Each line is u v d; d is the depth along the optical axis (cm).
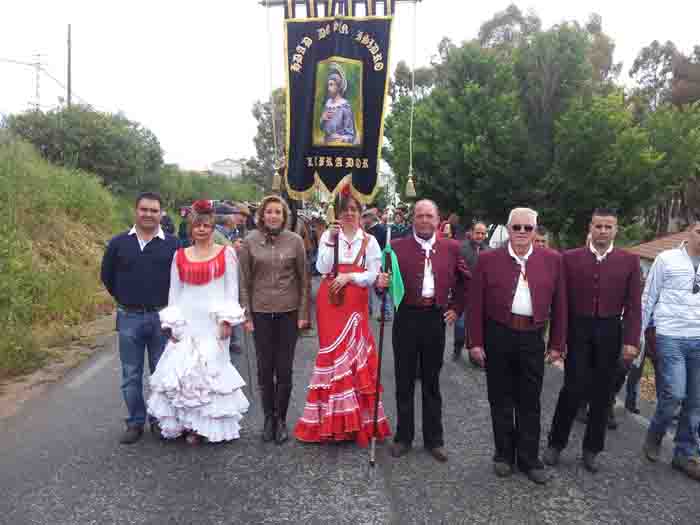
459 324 721
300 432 470
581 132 1191
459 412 541
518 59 1438
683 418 427
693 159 1234
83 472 408
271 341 471
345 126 596
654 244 1021
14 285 800
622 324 426
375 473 415
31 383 608
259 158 5878
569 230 1362
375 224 920
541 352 409
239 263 471
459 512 363
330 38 593
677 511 369
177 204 3347
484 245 770
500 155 1321
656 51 3142
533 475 405
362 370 461
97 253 1221
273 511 360
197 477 404
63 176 1386
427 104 1619
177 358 449
